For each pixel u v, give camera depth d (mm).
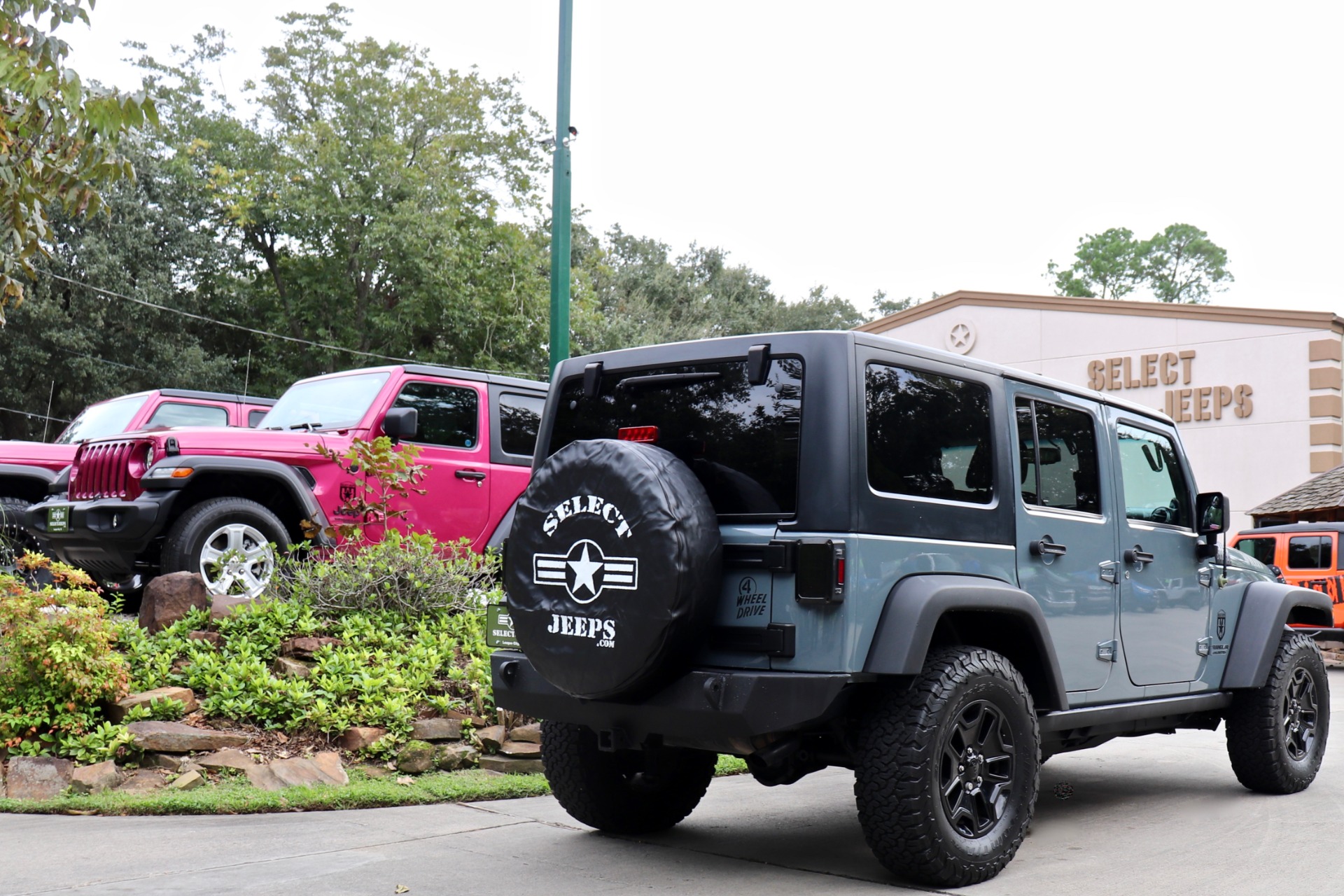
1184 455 6090
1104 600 5195
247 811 5156
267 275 37375
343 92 34000
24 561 6195
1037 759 4434
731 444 4301
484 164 36156
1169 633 5652
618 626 4000
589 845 4809
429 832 4934
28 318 30297
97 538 7695
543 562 4250
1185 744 8086
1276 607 6172
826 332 4160
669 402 4547
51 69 6246
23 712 5773
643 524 3975
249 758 5695
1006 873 4430
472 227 35188
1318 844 4984
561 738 4875
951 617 4473
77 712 5820
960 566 4375
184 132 36938
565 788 4914
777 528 4070
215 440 7883
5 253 6777
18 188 6508
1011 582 4617
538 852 4664
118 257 31594
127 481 7840
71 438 10953
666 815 5090
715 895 4055
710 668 4098
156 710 5883
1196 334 23828
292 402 9219
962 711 4160
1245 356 23234
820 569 3881
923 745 4016
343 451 8281
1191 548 5906
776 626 3959
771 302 59281
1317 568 14586
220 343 36938
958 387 4586
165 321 33750
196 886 3975
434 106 34938
